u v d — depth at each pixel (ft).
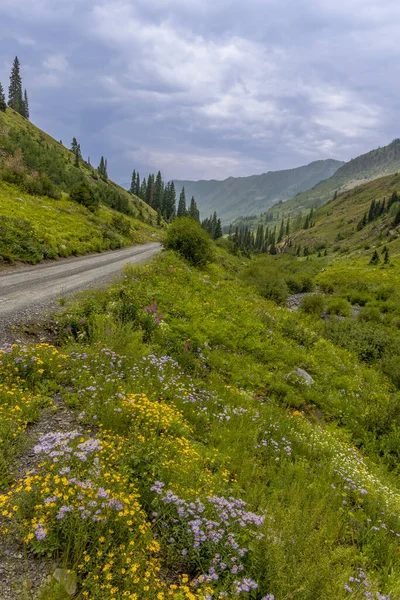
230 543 10.28
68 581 8.59
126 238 137.59
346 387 40.45
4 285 43.75
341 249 431.02
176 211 532.73
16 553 9.44
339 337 65.05
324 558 10.91
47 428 15.70
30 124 388.78
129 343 28.32
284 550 10.85
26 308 34.63
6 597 8.14
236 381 31.48
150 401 19.22
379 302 111.45
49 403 17.93
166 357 27.27
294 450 21.15
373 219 531.09
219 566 9.97
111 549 9.34
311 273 209.77
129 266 65.05
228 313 53.36
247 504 13.01
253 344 42.14
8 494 11.02
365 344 61.31
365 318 89.40
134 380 21.83
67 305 37.11
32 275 51.98
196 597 8.94
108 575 8.38
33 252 63.36
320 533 11.94
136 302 40.16
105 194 273.95
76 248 81.15
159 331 33.94
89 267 65.21
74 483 10.38
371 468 24.03
